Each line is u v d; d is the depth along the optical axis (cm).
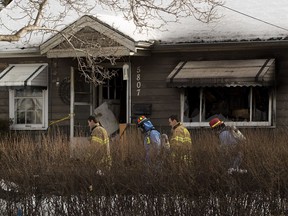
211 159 1062
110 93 2283
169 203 1062
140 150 1145
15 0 2328
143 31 2050
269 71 1906
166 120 2086
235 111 2005
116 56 2006
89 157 1149
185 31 2053
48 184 1145
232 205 1028
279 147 1071
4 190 1175
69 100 2238
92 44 1753
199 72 1978
